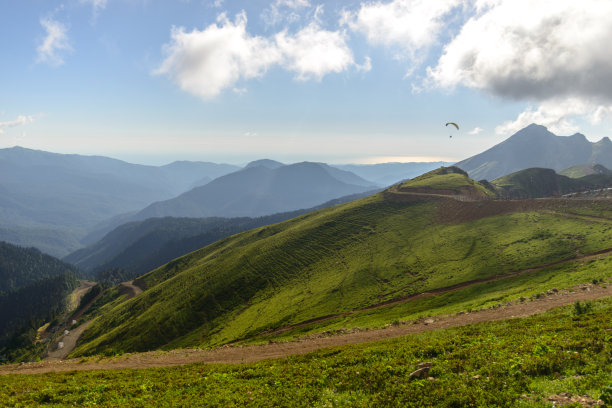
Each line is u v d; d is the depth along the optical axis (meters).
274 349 37.91
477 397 14.62
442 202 160.50
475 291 73.19
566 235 91.38
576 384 14.09
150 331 124.56
